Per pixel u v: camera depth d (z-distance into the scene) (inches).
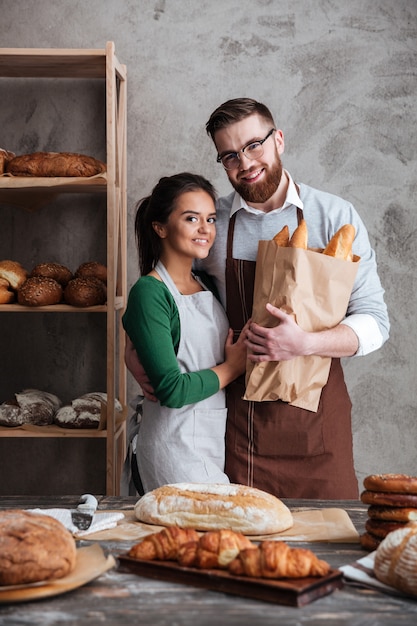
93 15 127.8
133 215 129.5
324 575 43.6
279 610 41.1
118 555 49.0
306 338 80.6
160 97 128.0
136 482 94.0
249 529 53.2
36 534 44.4
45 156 115.6
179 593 43.6
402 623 39.7
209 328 88.7
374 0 126.4
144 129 128.3
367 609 41.4
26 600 42.0
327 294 81.8
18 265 121.4
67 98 128.9
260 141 86.4
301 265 80.6
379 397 128.9
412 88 127.0
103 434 115.0
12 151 129.6
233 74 127.3
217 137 88.0
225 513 54.1
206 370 86.0
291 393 84.0
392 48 126.7
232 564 44.0
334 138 127.5
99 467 132.0
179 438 87.5
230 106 86.5
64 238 130.4
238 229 92.7
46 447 132.3
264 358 81.7
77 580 43.6
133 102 128.1
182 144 128.3
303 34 126.8
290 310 80.8
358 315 87.8
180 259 89.4
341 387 91.9
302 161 127.9
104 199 129.6
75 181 113.0
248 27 127.0
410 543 43.6
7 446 132.4
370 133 127.3
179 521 54.8
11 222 130.9
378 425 129.0
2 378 132.5
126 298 128.5
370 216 128.0
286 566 43.1
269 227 91.4
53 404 121.9
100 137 128.9
